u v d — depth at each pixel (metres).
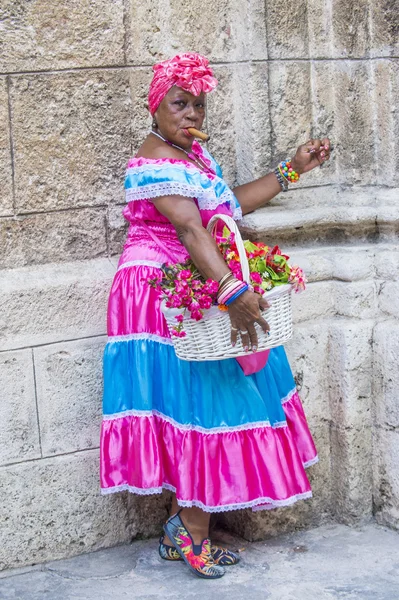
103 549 3.68
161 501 3.78
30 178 3.44
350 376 3.69
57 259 3.54
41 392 3.49
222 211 3.28
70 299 3.50
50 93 3.42
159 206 3.14
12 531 3.50
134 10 3.54
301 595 3.25
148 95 3.37
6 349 3.41
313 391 3.77
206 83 3.18
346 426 3.73
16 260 3.47
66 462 3.56
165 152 3.22
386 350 3.65
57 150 3.47
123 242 3.65
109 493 3.35
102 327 3.58
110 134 3.56
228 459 3.21
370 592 3.25
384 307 3.72
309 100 3.79
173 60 3.16
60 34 3.40
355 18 3.71
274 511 3.70
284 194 3.79
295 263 3.70
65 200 3.51
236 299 2.89
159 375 3.28
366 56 3.72
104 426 3.36
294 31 3.71
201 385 3.21
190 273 2.97
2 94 3.34
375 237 3.81
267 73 3.67
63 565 3.56
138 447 3.29
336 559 3.52
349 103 3.76
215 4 3.67
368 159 3.80
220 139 3.76
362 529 3.78
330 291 3.78
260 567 3.48
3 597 3.32
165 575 3.45
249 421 3.23
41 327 3.46
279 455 3.25
